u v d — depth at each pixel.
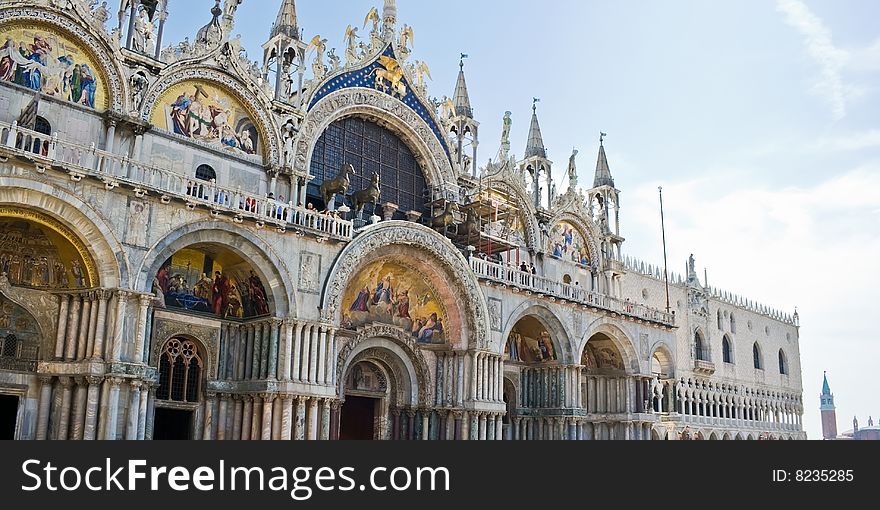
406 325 46.25
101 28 35.84
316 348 38.28
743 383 89.31
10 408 31.92
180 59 38.66
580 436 53.59
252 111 41.75
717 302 87.38
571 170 63.75
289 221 38.25
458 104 55.91
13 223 31.77
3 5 32.66
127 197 32.69
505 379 54.50
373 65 48.56
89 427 30.48
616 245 66.88
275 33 44.31
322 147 46.03
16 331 32.25
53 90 34.50
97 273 31.83
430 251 44.62
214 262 38.75
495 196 56.06
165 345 36.88
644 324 61.47
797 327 104.88
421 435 45.53
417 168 51.81
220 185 39.28
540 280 52.75
